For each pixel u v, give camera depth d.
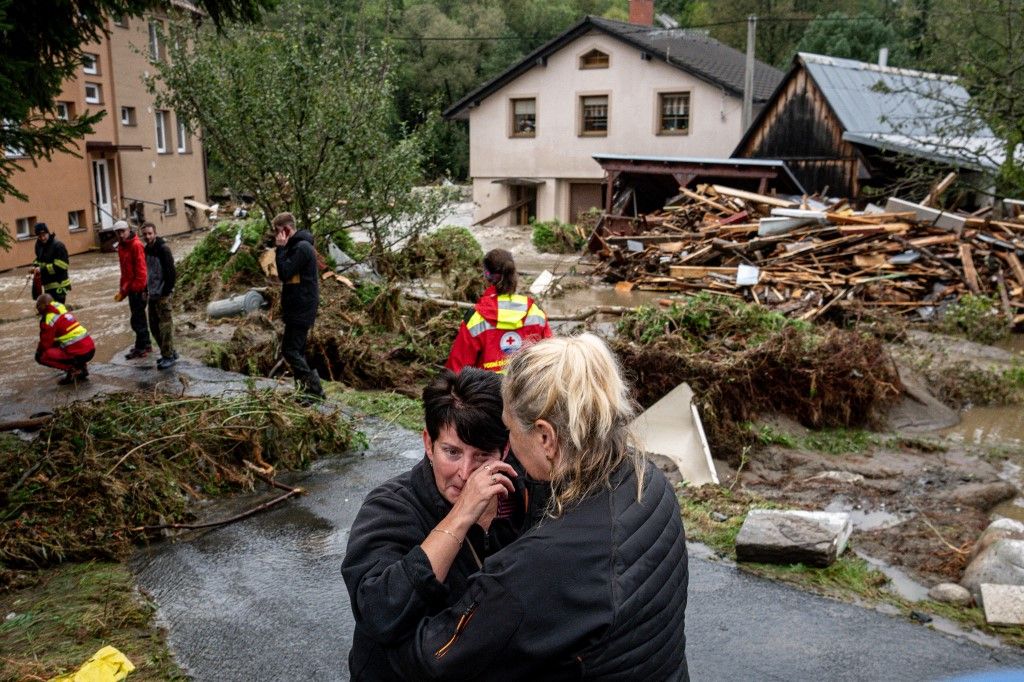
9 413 8.51
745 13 54.00
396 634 1.82
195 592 4.63
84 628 4.20
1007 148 15.18
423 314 12.48
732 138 29.64
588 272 20.94
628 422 1.90
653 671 1.78
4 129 6.47
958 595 4.41
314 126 14.45
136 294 10.71
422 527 2.07
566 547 1.73
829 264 16.38
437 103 16.25
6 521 5.16
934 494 6.83
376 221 15.81
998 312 13.90
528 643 1.69
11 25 5.68
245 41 14.56
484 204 34.88
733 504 5.73
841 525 4.98
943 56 16.45
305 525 5.55
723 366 8.41
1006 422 9.32
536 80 32.75
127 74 28.86
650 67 30.59
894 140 22.59
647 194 29.12
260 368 10.31
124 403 6.81
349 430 7.21
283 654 4.01
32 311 16.00
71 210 25.44
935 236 16.47
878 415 8.99
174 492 5.80
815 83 24.62
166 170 31.95
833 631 4.09
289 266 8.18
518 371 1.88
